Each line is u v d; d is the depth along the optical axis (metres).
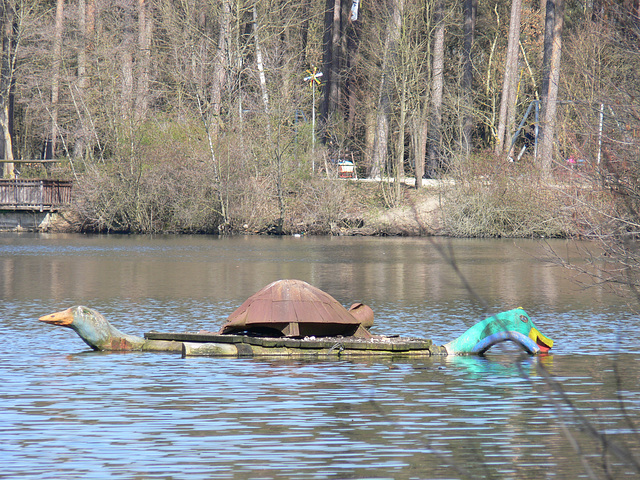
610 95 42.81
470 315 57.66
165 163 164.75
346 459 23.44
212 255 114.44
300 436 25.86
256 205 167.00
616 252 37.09
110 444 24.98
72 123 192.12
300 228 167.00
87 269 93.00
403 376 35.78
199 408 29.59
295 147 170.62
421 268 96.94
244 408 29.61
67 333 48.72
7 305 61.84
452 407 29.72
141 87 172.88
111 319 54.44
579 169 40.34
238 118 167.00
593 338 47.31
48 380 34.66
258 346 41.41
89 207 170.38
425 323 53.59
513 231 153.75
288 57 175.50
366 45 197.88
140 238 153.12
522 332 42.31
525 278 86.56
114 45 174.12
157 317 55.41
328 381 34.59
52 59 188.12
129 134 167.00
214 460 23.36
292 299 43.50
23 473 22.23
